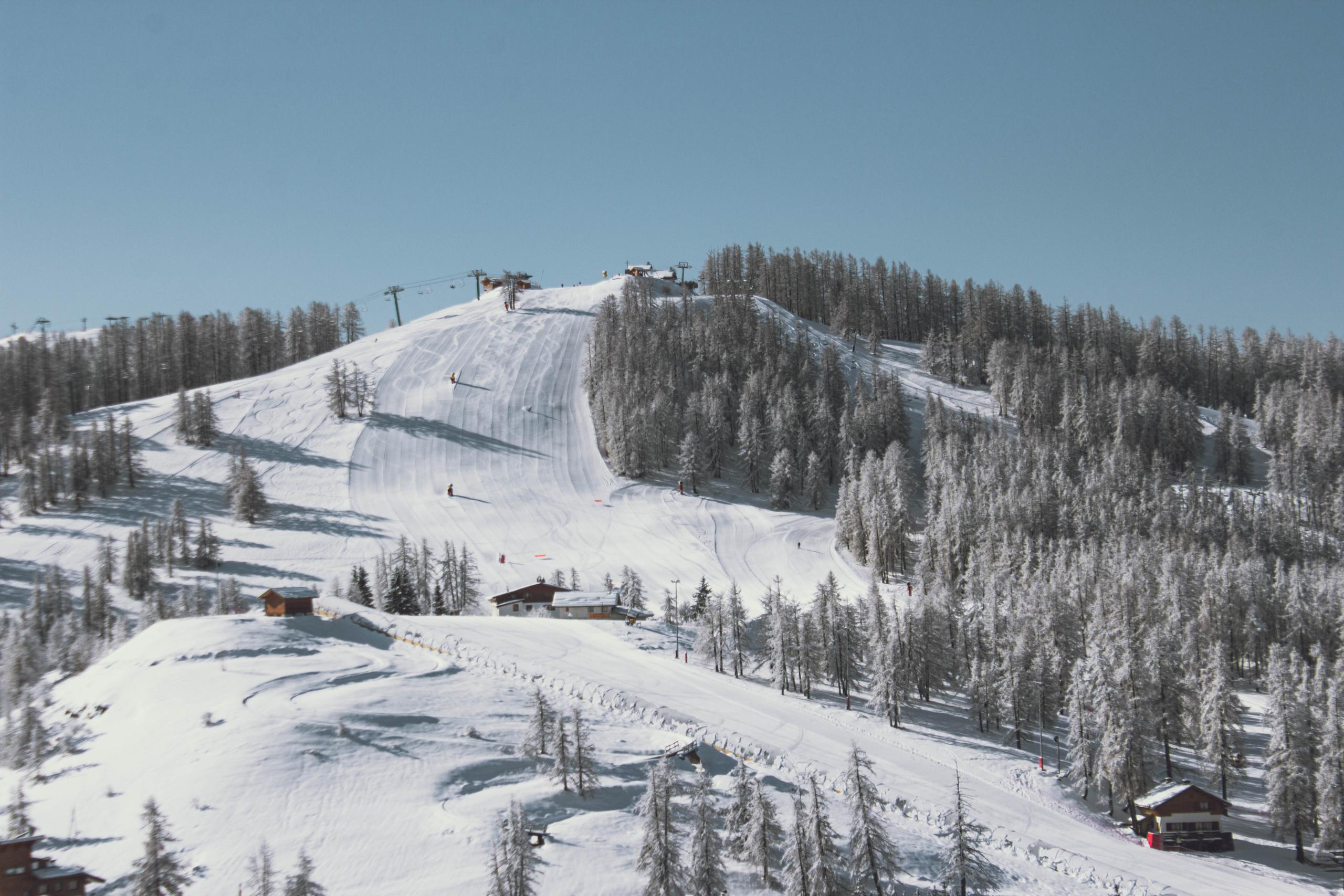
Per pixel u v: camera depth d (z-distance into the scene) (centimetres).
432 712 7212
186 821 5472
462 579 12350
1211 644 10025
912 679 9175
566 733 6303
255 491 15025
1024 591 10569
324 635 9175
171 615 10869
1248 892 6038
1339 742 6762
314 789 5838
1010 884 5725
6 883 4606
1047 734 8719
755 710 8425
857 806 5191
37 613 10919
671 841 5003
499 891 4612
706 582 12812
